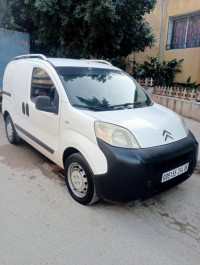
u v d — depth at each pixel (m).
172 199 3.17
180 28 11.16
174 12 10.99
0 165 3.93
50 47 8.89
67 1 6.63
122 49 8.75
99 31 7.14
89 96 3.13
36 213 2.74
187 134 3.11
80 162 2.75
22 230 2.46
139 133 2.60
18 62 4.45
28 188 3.27
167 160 2.61
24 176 3.60
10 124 4.78
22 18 8.01
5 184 3.35
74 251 2.22
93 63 3.90
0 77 7.29
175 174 2.75
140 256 2.20
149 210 2.92
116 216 2.77
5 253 2.16
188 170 2.97
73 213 2.77
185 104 7.16
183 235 2.52
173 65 10.92
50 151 3.34
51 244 2.29
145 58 12.15
